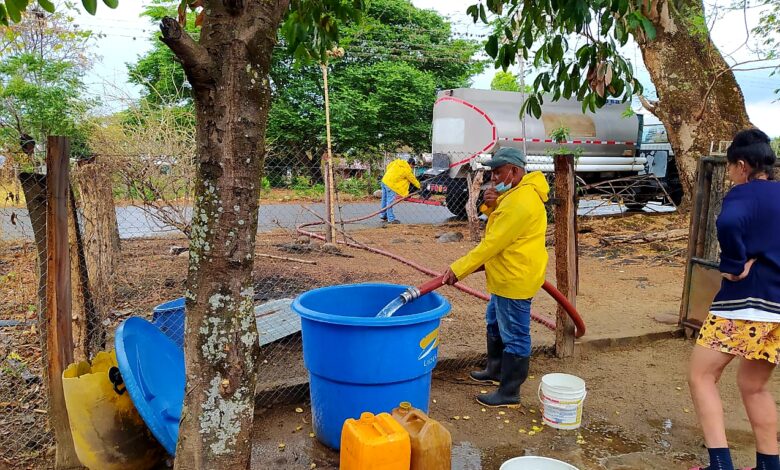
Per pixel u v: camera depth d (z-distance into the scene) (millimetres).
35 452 2965
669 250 9148
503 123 12031
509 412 3652
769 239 2512
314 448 3141
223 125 1884
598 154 13375
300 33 3043
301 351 4371
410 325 2824
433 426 2328
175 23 1667
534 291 3535
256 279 6234
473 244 9367
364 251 8438
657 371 4383
